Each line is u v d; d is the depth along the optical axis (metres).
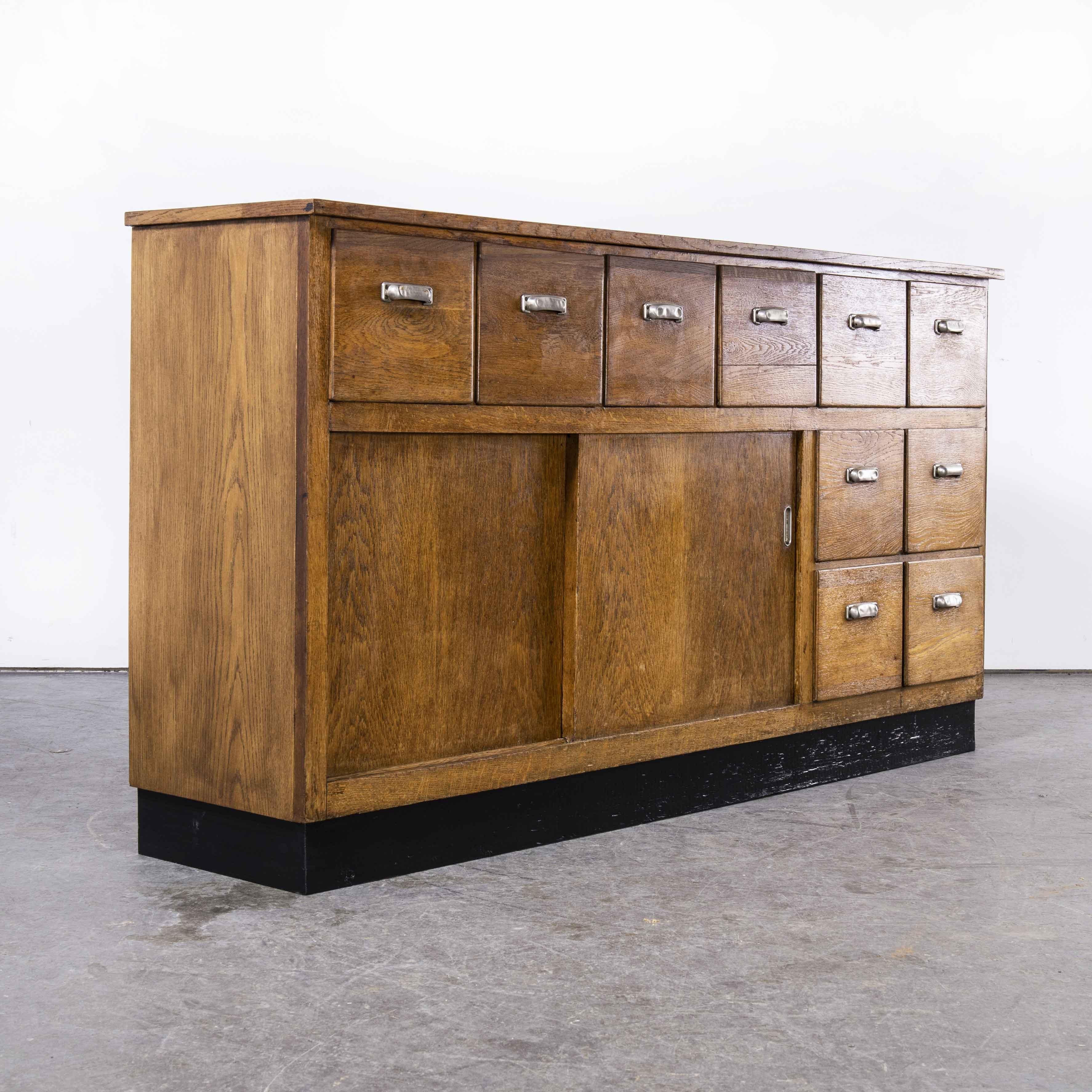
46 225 4.62
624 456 2.79
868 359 3.25
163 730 2.53
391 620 2.48
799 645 3.16
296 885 2.38
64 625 4.70
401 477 2.47
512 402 2.54
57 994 1.94
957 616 3.52
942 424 3.46
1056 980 2.03
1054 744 3.69
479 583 2.61
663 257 2.78
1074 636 4.87
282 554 2.31
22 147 4.62
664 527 2.88
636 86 4.81
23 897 2.35
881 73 4.79
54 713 3.96
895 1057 1.76
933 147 4.80
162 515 2.49
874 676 3.32
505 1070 1.71
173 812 2.54
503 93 4.78
